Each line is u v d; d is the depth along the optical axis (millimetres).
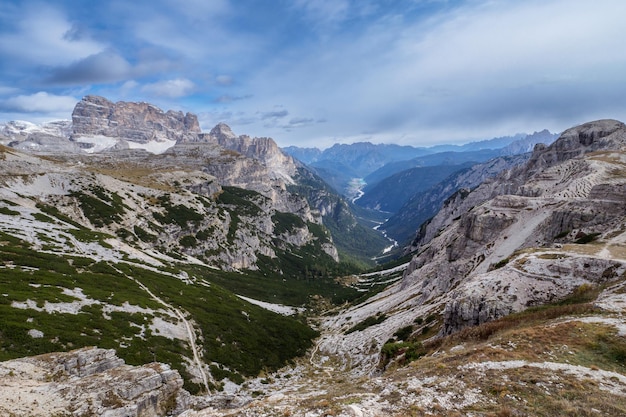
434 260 138875
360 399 25656
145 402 33531
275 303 174875
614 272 44625
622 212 71812
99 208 170000
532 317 40062
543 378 24734
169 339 68250
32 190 158000
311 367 83688
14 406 27094
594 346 28719
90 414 28859
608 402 21188
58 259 89312
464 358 30797
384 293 158750
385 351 53469
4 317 51625
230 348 78250
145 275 103500
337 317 149250
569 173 131750
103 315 66062
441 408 22469
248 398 44062
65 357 37594
